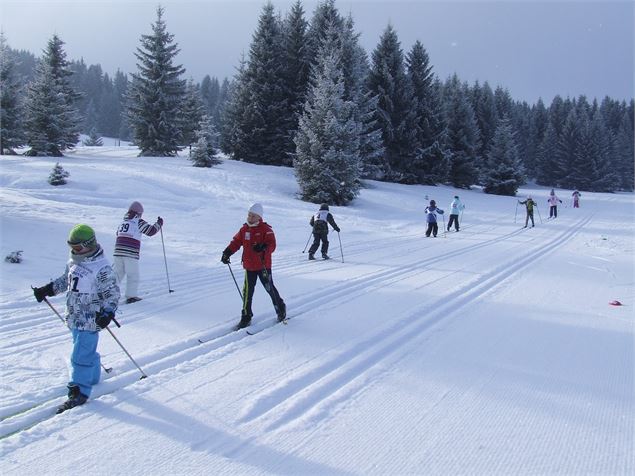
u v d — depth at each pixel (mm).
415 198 30172
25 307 6871
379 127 36750
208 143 28656
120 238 7500
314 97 26469
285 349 5594
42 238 11148
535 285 9688
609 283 10047
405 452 3578
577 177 69500
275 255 12516
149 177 23062
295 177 27234
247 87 33344
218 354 5359
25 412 4043
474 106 58875
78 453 3459
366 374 4957
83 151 39219
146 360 5211
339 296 8250
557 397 4551
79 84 127188
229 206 19734
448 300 8148
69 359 5168
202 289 8406
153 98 35469
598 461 3498
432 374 5020
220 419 3980
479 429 3936
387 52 37062
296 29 33969
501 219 25875
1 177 20406
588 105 106062
